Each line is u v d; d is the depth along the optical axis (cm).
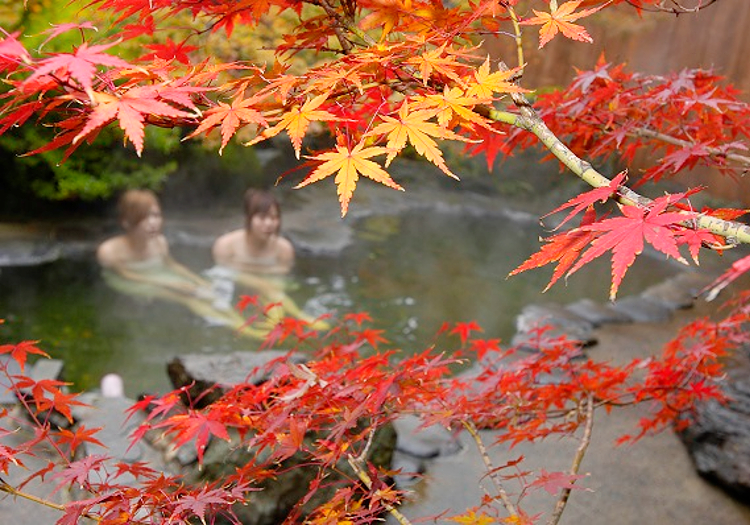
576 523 291
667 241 93
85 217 857
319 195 985
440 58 133
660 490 318
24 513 265
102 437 308
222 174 927
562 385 225
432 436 348
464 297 686
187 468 279
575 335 480
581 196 110
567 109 232
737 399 334
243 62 131
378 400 166
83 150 824
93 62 97
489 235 907
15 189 825
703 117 237
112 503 149
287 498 263
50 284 670
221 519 255
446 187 1067
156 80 131
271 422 173
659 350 476
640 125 229
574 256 100
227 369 314
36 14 707
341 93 133
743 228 95
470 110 122
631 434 360
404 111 121
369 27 153
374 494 171
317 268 742
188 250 782
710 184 797
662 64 865
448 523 282
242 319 609
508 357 445
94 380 501
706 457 328
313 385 171
